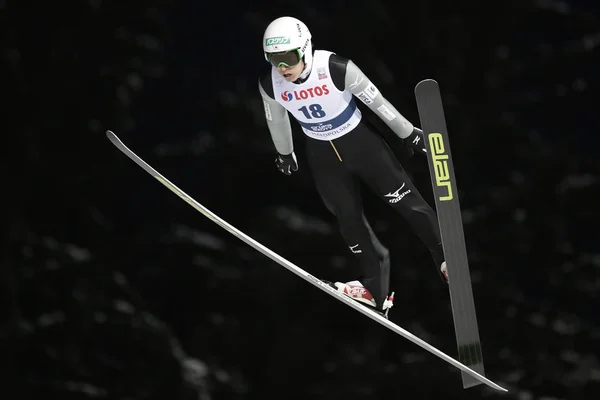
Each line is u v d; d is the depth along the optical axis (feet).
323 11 187.21
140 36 174.81
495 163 180.75
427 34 185.47
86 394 141.49
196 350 159.63
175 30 184.96
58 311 148.25
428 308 165.17
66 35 166.81
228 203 173.99
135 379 145.59
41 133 165.37
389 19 185.47
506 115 183.42
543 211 175.11
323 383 157.79
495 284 166.71
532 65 185.98
